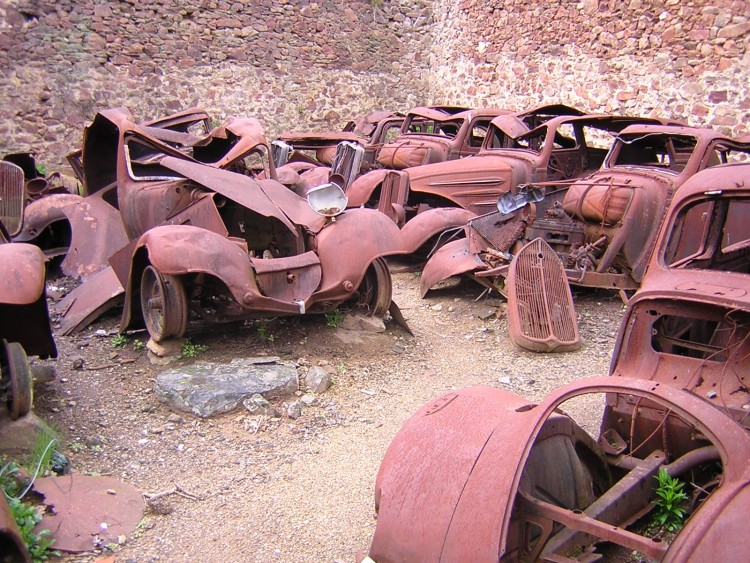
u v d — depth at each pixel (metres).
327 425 4.34
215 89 15.77
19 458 3.61
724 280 3.28
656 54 11.48
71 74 14.35
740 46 10.32
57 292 6.90
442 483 2.59
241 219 5.93
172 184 5.64
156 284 5.09
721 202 3.78
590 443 3.03
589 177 6.86
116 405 4.49
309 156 12.58
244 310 5.15
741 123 10.39
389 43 17.53
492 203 8.05
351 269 5.27
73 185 10.92
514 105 14.69
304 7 16.39
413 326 6.18
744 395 3.08
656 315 3.40
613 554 2.91
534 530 2.69
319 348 5.37
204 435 4.17
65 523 3.14
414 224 7.49
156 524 3.29
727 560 2.08
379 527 2.64
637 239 6.35
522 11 14.17
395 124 11.39
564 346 5.54
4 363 4.15
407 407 4.61
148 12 14.87
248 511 3.43
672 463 3.07
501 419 2.77
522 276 5.83
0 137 13.91
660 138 7.08
